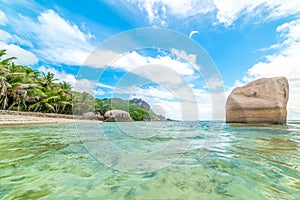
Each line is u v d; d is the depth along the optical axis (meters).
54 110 26.28
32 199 1.55
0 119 12.09
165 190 1.74
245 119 10.42
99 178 2.07
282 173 2.22
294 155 3.10
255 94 10.63
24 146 3.97
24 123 11.48
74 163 2.65
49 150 3.54
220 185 1.86
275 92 10.07
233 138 5.18
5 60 19.62
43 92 24.66
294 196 1.62
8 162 2.68
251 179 2.02
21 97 21.38
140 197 1.60
